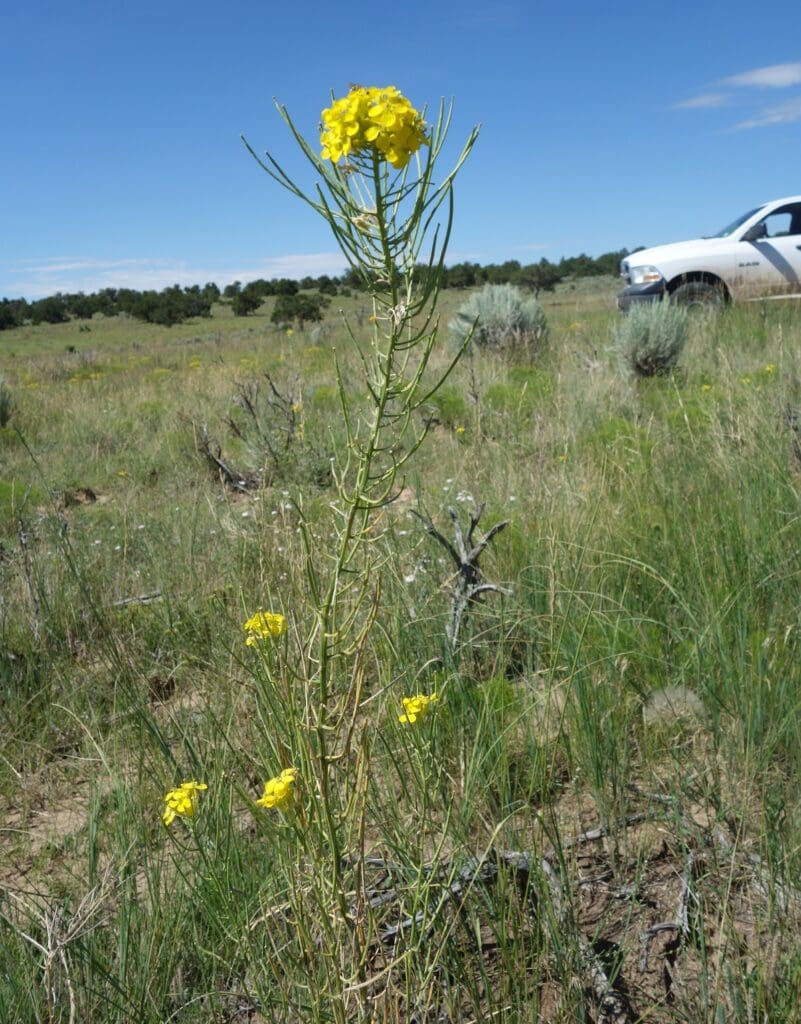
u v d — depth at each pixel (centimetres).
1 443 973
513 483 523
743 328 1150
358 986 154
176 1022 190
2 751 319
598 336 1312
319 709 154
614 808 244
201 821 233
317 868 157
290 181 144
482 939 207
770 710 273
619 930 212
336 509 156
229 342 2617
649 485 482
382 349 148
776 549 372
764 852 215
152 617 409
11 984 190
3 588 444
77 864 252
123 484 754
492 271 6144
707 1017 178
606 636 311
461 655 324
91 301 8250
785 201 1334
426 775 203
